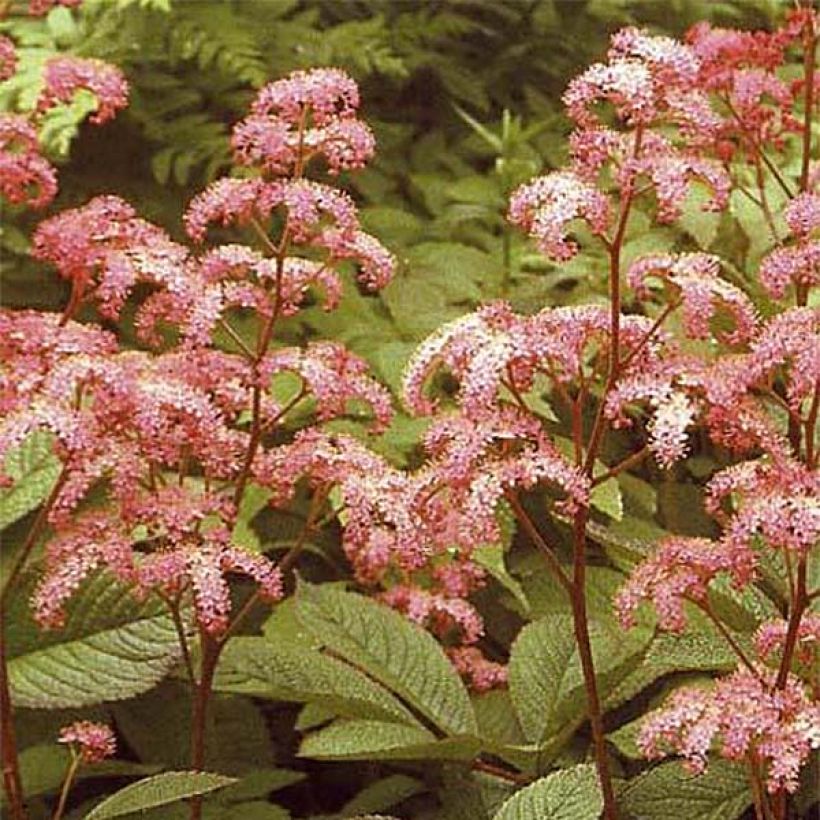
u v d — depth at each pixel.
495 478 2.96
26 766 3.64
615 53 3.06
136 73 6.07
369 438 4.48
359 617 3.77
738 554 2.99
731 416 3.01
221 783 3.09
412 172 6.75
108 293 3.16
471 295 5.16
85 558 3.21
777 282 3.10
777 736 2.82
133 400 3.07
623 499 4.61
